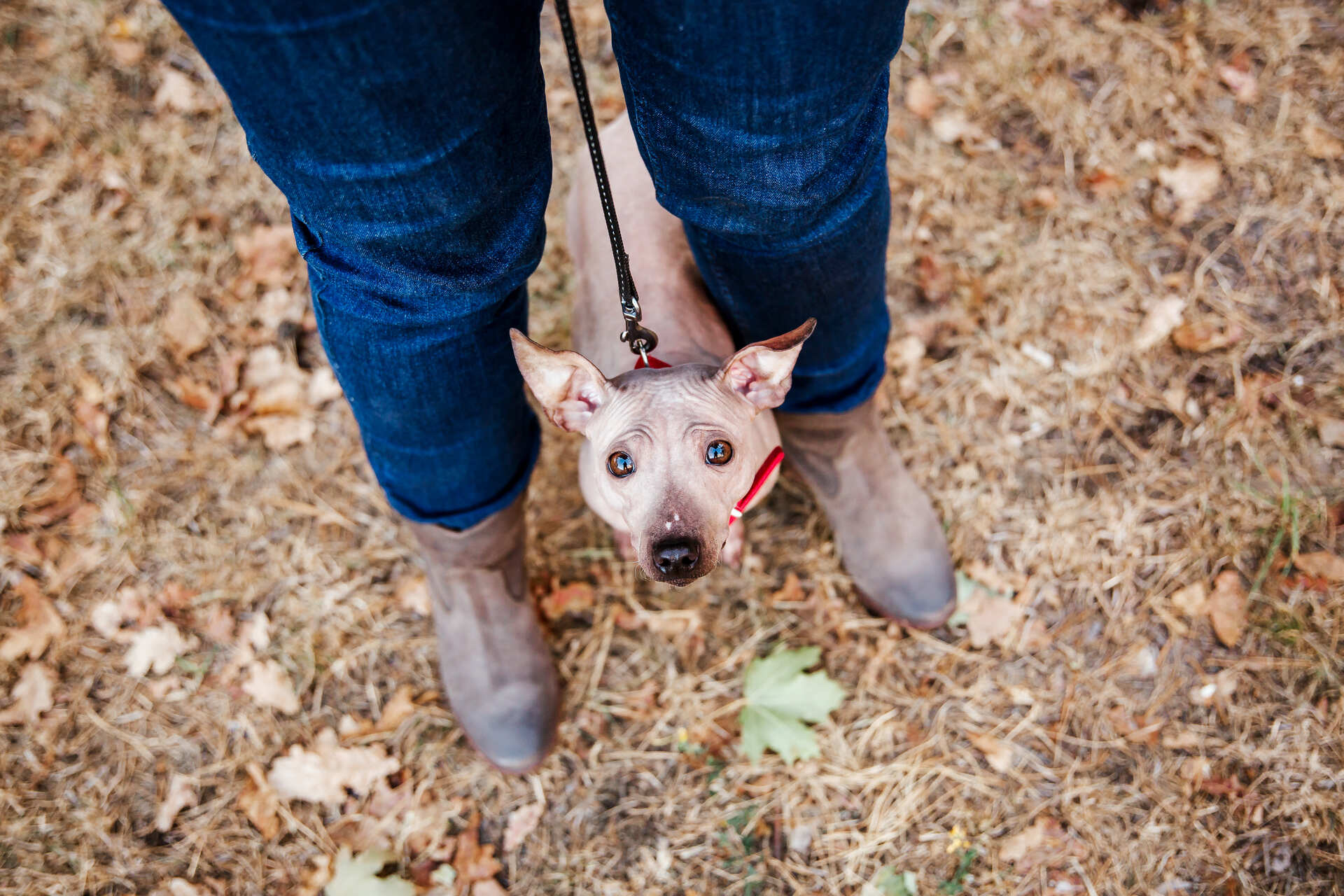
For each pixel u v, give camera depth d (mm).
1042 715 2857
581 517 3230
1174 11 3875
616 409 2098
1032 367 3334
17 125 3662
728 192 1787
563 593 3094
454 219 1653
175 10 1319
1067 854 2668
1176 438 3193
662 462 2012
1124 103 3725
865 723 2877
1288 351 3266
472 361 2053
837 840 2730
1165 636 2916
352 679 2982
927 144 3723
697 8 1425
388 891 2641
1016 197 3619
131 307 3432
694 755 2863
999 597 3018
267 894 2688
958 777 2785
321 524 3193
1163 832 2666
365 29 1305
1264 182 3525
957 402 3312
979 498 3158
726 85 1545
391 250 1678
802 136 1669
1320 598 2875
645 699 2957
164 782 2805
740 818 2771
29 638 2922
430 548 2660
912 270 3523
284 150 1507
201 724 2881
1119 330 3367
